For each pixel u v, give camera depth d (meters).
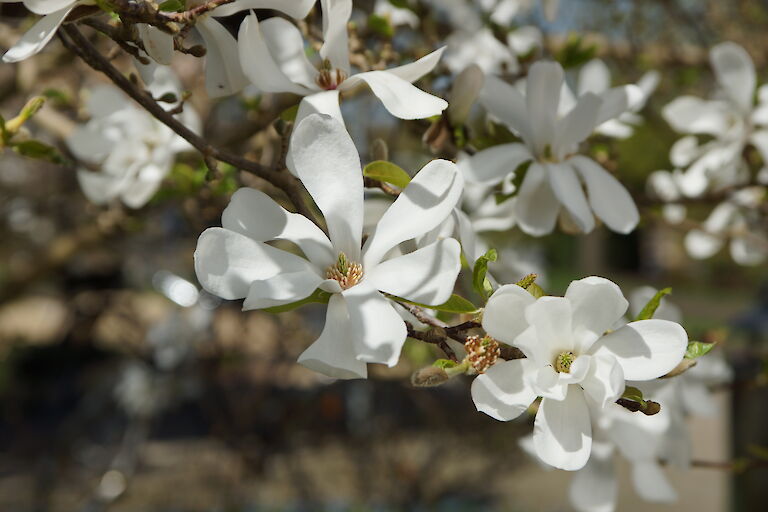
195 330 2.14
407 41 0.95
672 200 0.92
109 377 2.73
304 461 2.68
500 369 0.53
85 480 2.50
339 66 0.62
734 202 0.96
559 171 0.68
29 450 2.79
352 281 0.54
